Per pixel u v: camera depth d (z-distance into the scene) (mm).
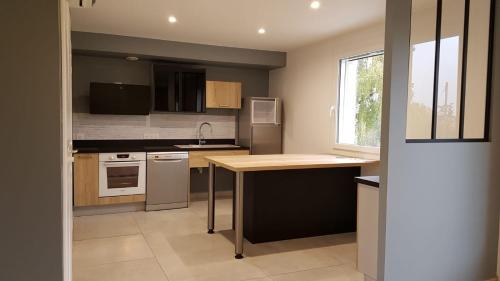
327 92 5176
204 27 4547
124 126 5754
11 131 1521
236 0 3525
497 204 2912
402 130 2465
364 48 4516
